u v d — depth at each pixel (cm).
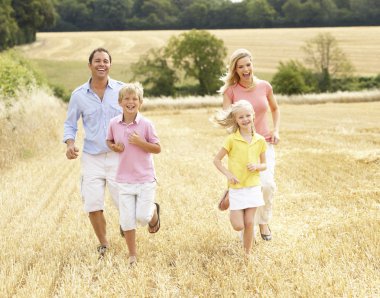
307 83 5450
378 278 493
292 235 645
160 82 5953
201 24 11094
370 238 607
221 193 902
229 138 585
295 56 7012
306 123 2328
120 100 570
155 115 3306
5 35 7162
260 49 7588
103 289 505
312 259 550
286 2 10650
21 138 1435
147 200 579
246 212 581
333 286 474
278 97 4066
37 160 1377
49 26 8981
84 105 616
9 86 1758
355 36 7975
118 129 576
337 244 591
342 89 5459
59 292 496
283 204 804
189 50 6100
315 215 736
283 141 1645
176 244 627
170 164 1242
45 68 6888
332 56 5616
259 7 10662
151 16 11088
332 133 1811
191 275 521
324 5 10150
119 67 6838
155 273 536
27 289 502
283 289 477
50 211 827
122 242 652
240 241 634
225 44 8088
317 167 1126
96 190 615
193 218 742
